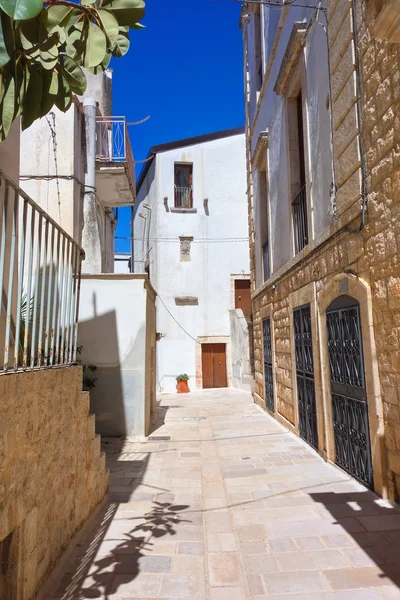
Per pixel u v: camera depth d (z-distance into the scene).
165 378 20.86
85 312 9.18
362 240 4.91
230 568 3.31
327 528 3.94
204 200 21.78
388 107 4.31
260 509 4.51
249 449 7.34
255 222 12.72
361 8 4.88
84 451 4.21
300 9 7.54
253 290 13.29
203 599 2.95
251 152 13.23
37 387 2.99
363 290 4.80
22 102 2.34
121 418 8.89
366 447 4.87
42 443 3.07
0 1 1.76
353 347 5.18
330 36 5.80
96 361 9.05
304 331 7.35
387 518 4.04
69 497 3.70
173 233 21.56
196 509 4.67
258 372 12.71
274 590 2.99
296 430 8.07
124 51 2.39
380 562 3.29
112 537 3.97
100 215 12.57
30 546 2.78
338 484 5.14
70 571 3.35
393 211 4.23
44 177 9.27
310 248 6.77
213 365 21.59
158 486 5.55
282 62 8.06
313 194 6.81
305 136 7.17
